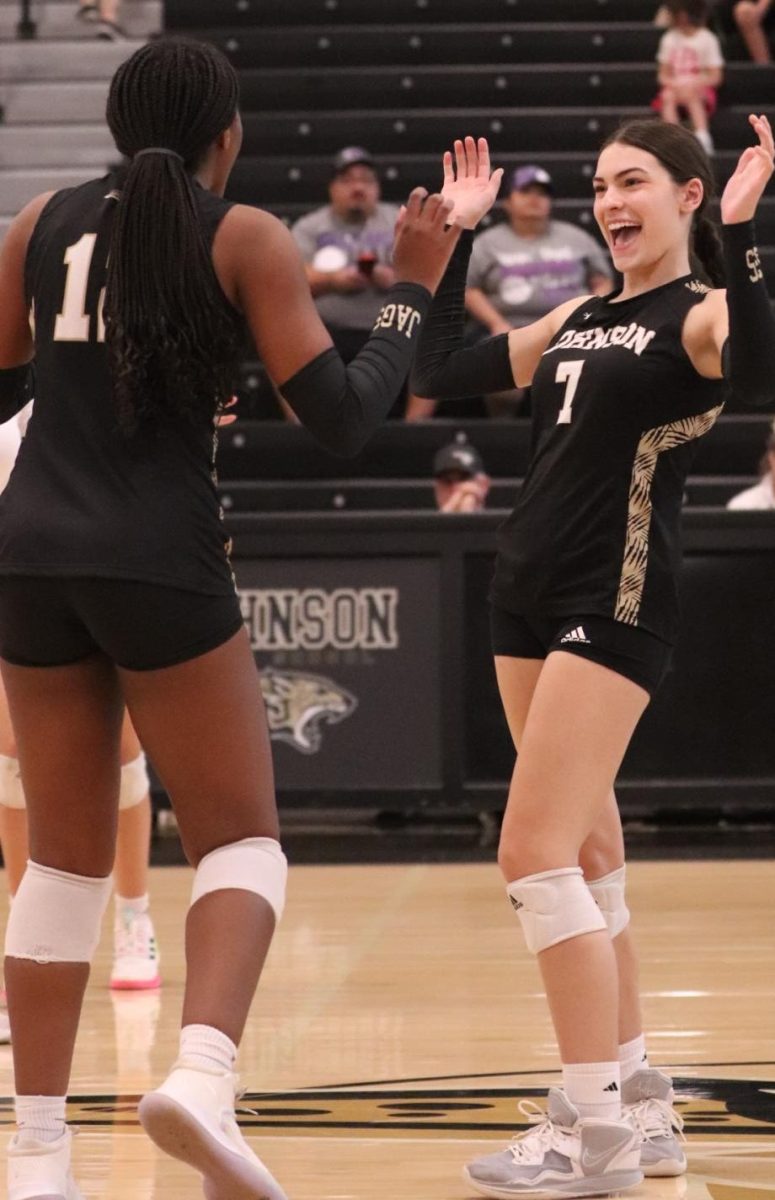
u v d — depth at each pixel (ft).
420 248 14.71
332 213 56.54
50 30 72.69
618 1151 15.55
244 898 13.41
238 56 70.74
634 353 16.07
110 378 13.32
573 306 17.54
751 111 67.10
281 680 40.93
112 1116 18.48
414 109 68.74
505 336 18.12
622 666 15.71
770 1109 18.39
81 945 13.93
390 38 70.44
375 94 68.85
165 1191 15.72
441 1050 21.40
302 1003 24.50
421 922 31.60
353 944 29.40
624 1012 16.96
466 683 40.70
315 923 31.63
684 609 40.50
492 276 55.01
